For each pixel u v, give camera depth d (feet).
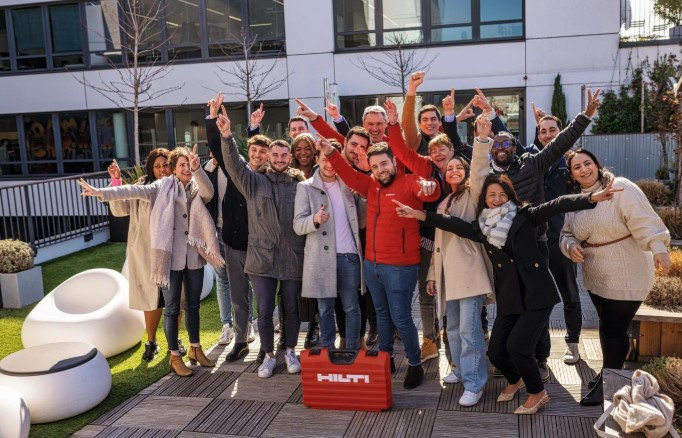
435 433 11.91
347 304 14.48
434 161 14.34
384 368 12.69
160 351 17.16
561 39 40.14
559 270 14.44
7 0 47.24
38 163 49.06
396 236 13.15
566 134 12.85
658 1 53.57
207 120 14.82
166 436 12.39
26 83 48.14
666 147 33.96
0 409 11.39
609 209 11.76
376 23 42.73
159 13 45.32
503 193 11.95
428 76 42.24
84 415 13.38
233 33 44.86
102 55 46.55
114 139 47.50
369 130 15.57
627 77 39.52
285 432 12.32
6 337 19.13
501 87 41.34
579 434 11.59
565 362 14.84
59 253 31.30
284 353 16.66
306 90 44.16
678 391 11.39
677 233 26.27
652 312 13.85
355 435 12.01
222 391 14.40
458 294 12.70
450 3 41.47
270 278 14.84
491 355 12.55
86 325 16.25
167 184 15.15
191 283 15.57
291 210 14.60
